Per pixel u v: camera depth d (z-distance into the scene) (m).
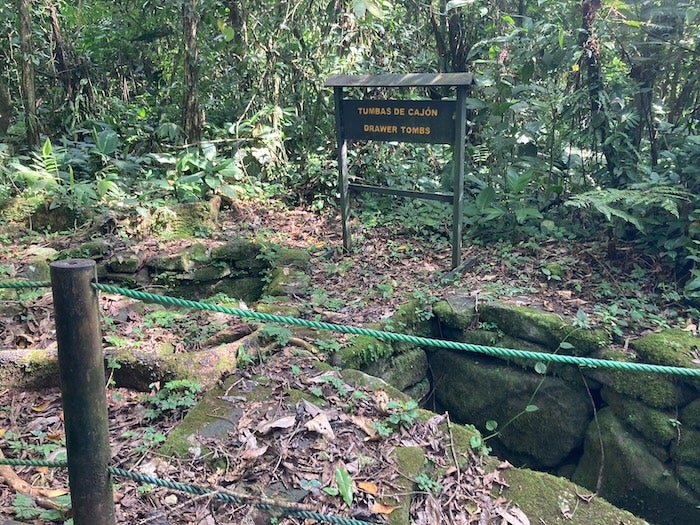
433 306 4.48
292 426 2.92
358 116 5.25
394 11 7.95
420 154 7.45
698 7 4.91
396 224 6.22
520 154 6.02
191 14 6.70
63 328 1.80
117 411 3.13
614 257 4.87
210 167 6.36
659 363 3.63
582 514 2.75
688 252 4.50
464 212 5.74
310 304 4.50
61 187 5.64
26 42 6.48
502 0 7.90
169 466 2.68
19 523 2.31
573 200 4.95
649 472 3.57
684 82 5.66
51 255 4.79
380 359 4.04
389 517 2.51
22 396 3.25
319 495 2.56
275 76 7.45
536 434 4.04
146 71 8.97
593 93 5.36
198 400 3.17
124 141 7.50
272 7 7.50
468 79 4.58
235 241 5.34
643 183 4.74
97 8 8.37
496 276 4.93
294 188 6.93
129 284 4.81
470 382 4.30
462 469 2.90
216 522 2.43
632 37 5.31
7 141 6.95
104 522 1.99
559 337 4.00
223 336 3.79
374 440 2.93
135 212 5.54
